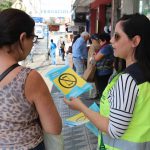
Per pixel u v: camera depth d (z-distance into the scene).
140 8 6.71
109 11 15.34
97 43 7.42
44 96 1.89
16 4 21.80
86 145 5.63
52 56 21.55
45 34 25.48
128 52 2.00
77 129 6.33
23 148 1.91
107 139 2.07
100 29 15.75
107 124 1.96
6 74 1.86
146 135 1.95
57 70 2.36
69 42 23.75
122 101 1.86
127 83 1.88
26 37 1.92
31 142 1.94
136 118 1.92
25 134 1.92
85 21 23.75
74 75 2.36
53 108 1.94
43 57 25.75
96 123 2.04
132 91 1.87
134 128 1.93
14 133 1.90
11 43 1.88
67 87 2.33
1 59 1.89
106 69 7.17
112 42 2.06
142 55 1.95
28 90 1.85
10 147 1.90
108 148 2.06
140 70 1.92
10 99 1.83
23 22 1.89
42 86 1.89
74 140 5.85
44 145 2.09
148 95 1.90
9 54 1.90
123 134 1.95
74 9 23.00
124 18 2.01
